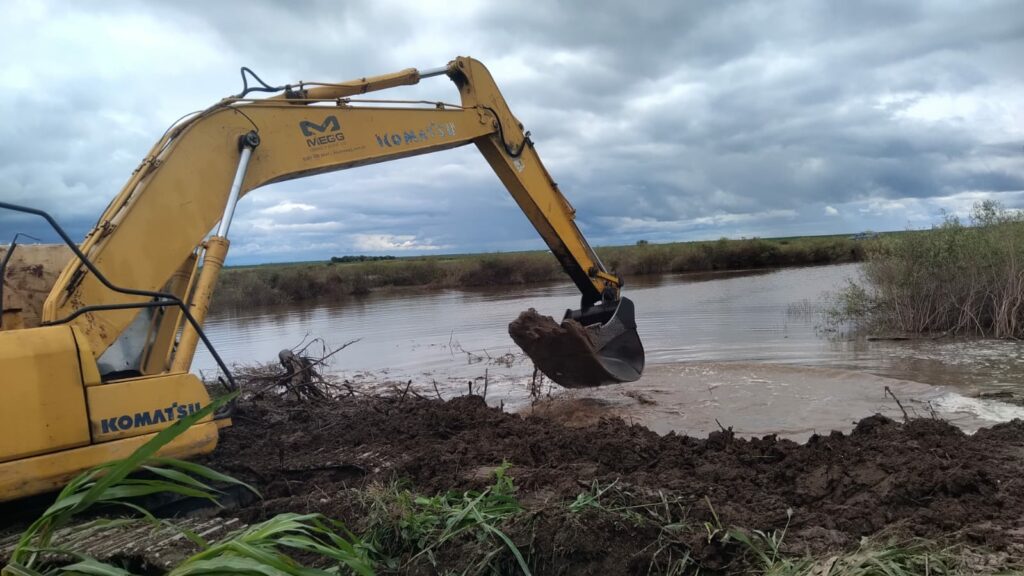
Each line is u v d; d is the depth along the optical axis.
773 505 4.16
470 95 7.74
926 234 13.52
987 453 4.88
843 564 3.14
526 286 32.97
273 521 2.29
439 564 3.64
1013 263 12.20
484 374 10.88
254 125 5.69
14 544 3.59
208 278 5.03
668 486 4.48
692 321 15.29
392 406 7.98
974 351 10.67
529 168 8.16
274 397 8.70
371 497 4.39
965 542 3.48
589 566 3.60
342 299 30.98
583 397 8.84
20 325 4.80
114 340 4.64
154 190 5.00
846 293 14.95
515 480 4.76
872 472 4.49
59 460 3.88
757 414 7.59
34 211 3.98
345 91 6.59
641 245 41.94
